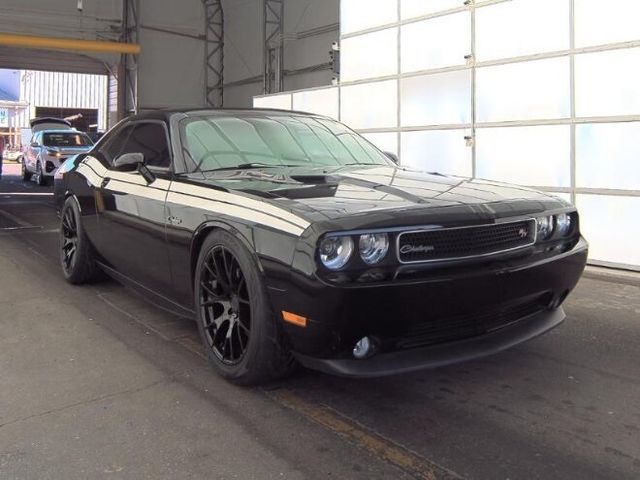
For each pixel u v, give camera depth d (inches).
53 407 125.9
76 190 216.5
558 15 291.3
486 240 121.3
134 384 137.1
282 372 128.8
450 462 104.7
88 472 101.7
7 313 190.7
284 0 813.2
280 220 117.2
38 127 841.5
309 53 775.1
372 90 399.9
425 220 114.1
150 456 106.7
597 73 278.8
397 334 114.3
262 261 118.4
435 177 154.9
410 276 111.8
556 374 144.9
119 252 184.5
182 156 161.9
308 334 112.2
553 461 105.2
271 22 830.5
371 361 115.0
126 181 180.5
